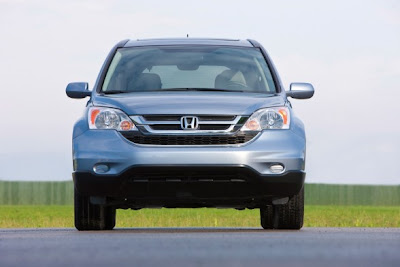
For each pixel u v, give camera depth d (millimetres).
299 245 13180
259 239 14906
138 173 18797
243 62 21578
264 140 18984
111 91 20578
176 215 68375
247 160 18766
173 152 18688
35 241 14484
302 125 19891
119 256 11023
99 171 18953
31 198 166375
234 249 12312
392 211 88375
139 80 20875
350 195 168375
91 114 19453
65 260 10453
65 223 48812
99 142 19031
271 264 10016
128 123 19078
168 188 18891
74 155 19281
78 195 20453
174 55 21750
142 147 18859
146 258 10719
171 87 20656
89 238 15406
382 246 13000
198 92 20203
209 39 22938
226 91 20562
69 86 21594
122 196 19078
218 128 18953
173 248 12492
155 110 19078
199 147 18766
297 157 19047
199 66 21328
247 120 19078
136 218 59250
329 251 11992
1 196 165750
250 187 18953
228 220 57094
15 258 10812
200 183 18828
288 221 20484
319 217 57000
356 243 13703
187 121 18938
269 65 21750
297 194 19953
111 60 21781
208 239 14867
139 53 21891
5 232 19719
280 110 19438
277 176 18906
